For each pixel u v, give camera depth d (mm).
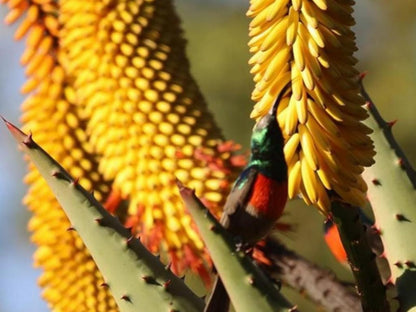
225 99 17359
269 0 7059
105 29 9609
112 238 7250
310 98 7047
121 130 9586
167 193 9414
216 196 9211
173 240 9383
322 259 14805
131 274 7254
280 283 8891
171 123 9586
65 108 9672
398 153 8070
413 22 18625
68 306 9273
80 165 9703
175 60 9750
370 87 18250
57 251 9289
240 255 6711
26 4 9609
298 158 7199
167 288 7262
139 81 9609
